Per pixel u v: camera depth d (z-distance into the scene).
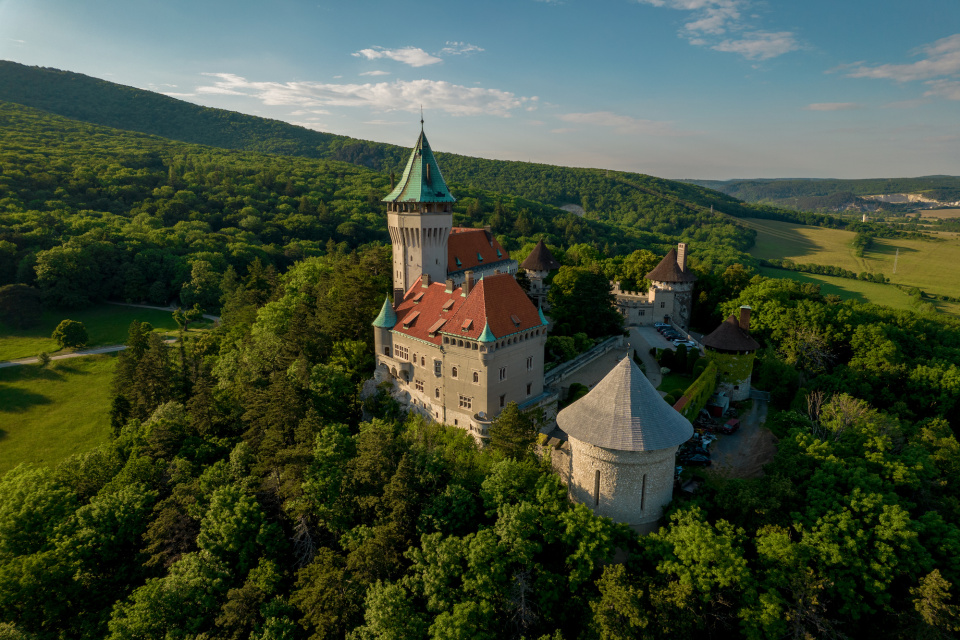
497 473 47.22
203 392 68.81
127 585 52.25
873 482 42.81
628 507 44.75
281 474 54.91
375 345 76.19
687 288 108.25
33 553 52.75
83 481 62.75
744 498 42.06
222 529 49.75
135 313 141.62
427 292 72.81
